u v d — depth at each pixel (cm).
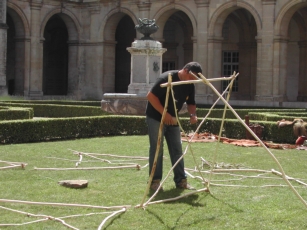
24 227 641
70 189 852
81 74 4306
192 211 719
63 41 4759
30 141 1545
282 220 680
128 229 638
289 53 3850
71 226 638
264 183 917
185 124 1764
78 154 1252
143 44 2211
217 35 3644
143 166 1090
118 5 4078
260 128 1608
